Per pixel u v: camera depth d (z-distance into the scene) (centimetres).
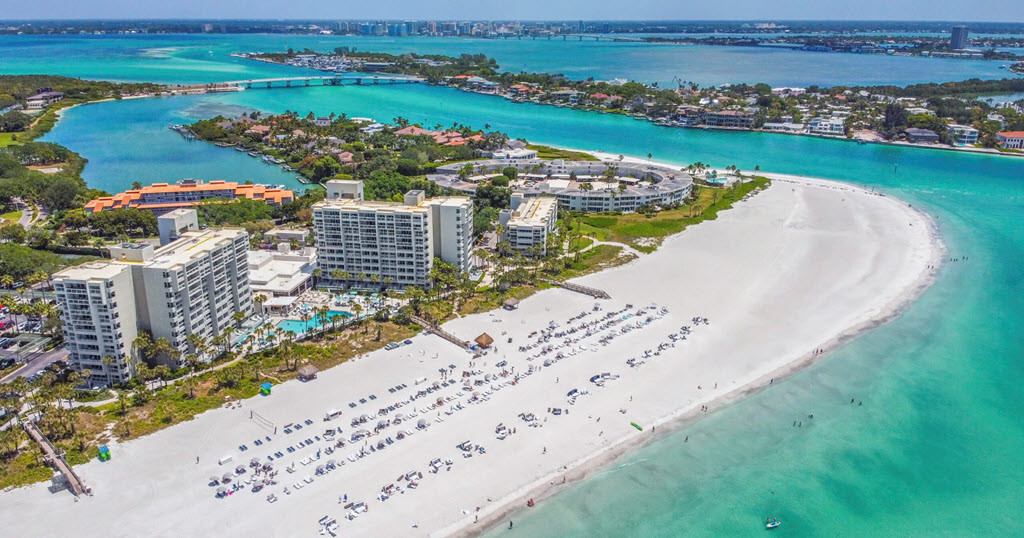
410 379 19088
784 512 14700
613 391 18662
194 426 16738
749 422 17562
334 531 13488
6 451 15475
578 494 14925
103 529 13388
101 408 17388
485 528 13862
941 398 18825
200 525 13538
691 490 15212
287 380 18975
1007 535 14238
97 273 18038
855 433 17275
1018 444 16988
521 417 17425
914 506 14988
